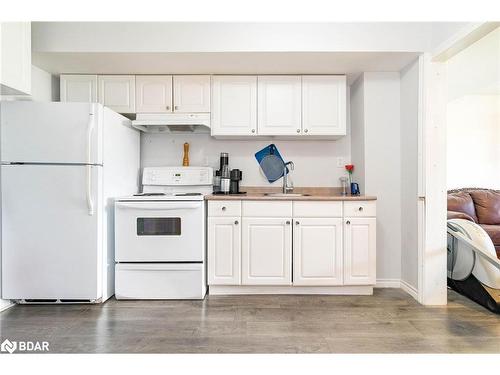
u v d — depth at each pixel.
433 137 2.52
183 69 2.88
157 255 2.63
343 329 2.08
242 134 3.00
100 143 2.49
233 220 2.71
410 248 2.76
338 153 3.32
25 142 2.41
